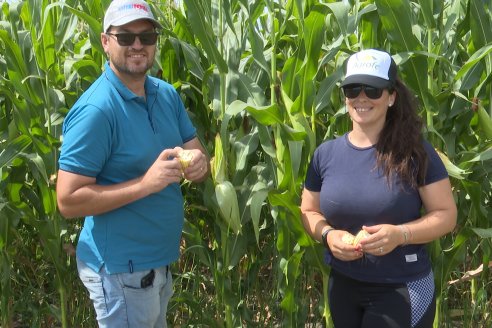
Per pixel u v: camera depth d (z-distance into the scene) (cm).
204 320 415
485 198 433
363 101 276
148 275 298
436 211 278
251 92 380
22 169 403
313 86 348
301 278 447
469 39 421
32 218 399
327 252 305
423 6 359
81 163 278
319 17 338
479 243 438
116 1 288
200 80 421
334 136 392
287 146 344
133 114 292
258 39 365
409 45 354
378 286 285
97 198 279
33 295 471
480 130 398
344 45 414
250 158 434
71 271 430
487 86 384
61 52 471
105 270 295
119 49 284
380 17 357
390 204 275
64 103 417
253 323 432
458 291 486
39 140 393
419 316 282
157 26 294
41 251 464
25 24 440
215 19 390
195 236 402
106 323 299
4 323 424
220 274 395
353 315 298
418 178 275
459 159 414
